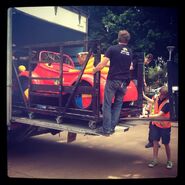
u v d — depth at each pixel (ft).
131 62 16.94
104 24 48.70
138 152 21.24
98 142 24.16
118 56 14.90
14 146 20.90
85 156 20.12
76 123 17.30
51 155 20.22
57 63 18.62
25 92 19.74
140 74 18.85
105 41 49.03
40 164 18.17
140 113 18.75
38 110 18.37
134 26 45.98
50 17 21.99
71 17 24.29
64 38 26.61
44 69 18.72
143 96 19.47
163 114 17.16
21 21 23.21
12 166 17.56
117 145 23.20
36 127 19.12
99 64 14.85
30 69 19.11
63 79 17.44
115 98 15.57
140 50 45.01
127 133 27.84
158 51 46.75
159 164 18.43
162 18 46.16
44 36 25.89
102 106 15.74
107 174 16.48
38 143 23.67
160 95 17.51
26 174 16.34
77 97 16.75
